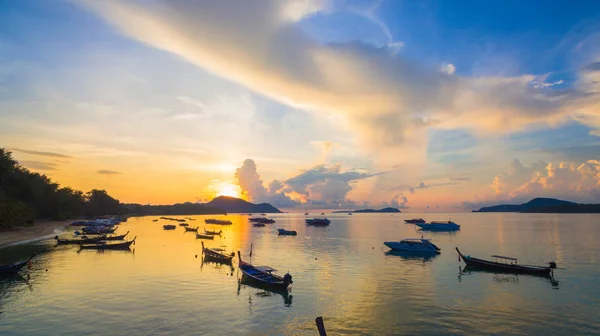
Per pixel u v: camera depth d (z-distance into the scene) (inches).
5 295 1499.8
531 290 1647.4
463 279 1877.5
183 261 2397.9
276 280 1665.8
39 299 1441.9
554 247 3356.3
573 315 1298.0
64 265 2224.4
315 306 1393.9
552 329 1166.3
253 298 1492.4
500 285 1742.1
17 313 1275.8
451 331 1143.6
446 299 1493.6
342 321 1231.5
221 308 1357.0
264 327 1171.9
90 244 3262.8
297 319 1248.8
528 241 3944.4
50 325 1163.9
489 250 3169.3
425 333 1125.7
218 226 7628.0
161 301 1432.1
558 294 1576.0
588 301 1471.5
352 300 1476.4
